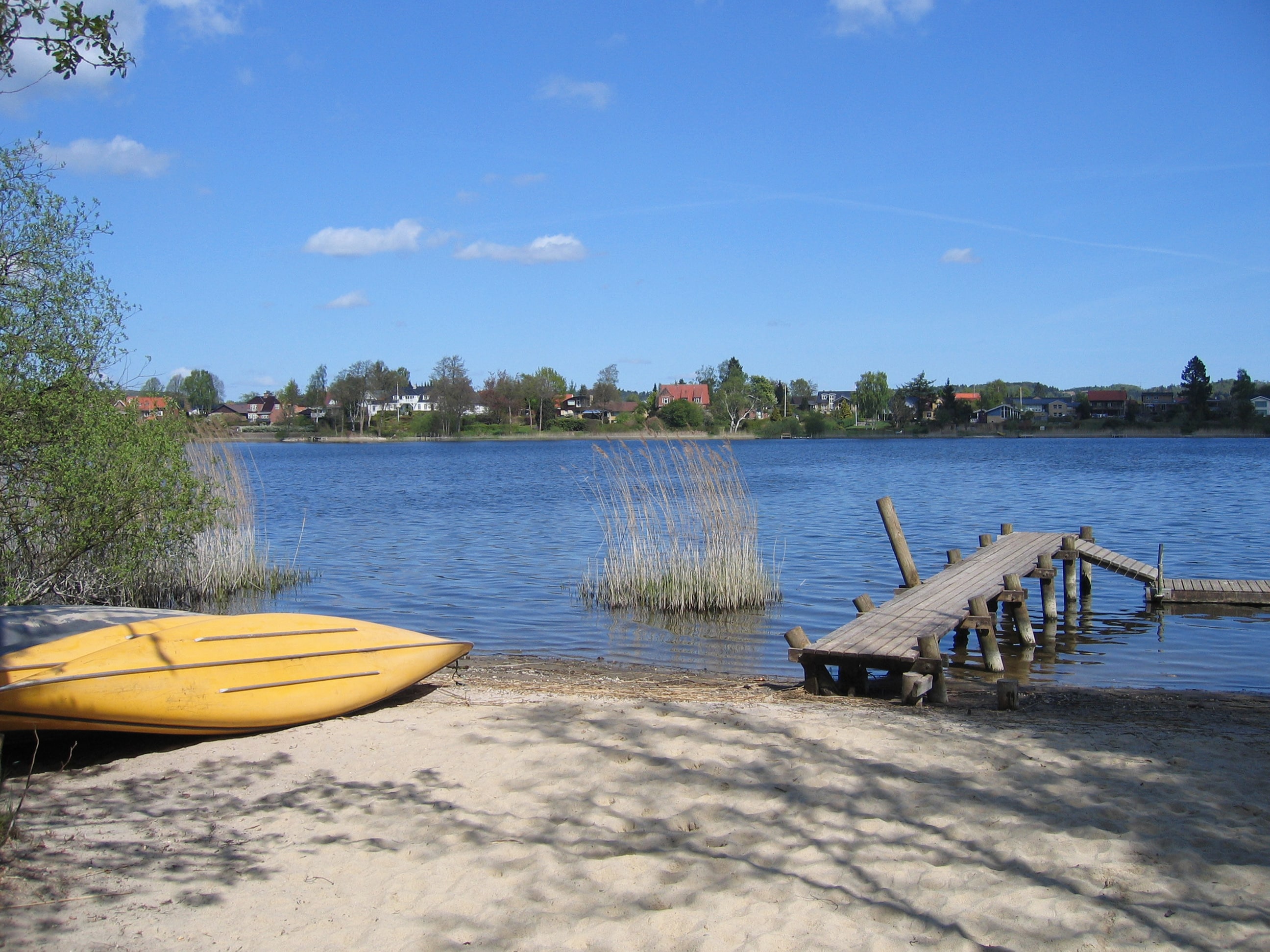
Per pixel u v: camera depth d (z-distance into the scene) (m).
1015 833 5.41
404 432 105.94
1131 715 8.55
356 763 6.79
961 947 4.18
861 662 9.15
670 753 6.93
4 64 6.77
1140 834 5.37
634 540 15.96
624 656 12.12
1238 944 4.17
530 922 4.46
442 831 5.53
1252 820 5.55
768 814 5.75
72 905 4.56
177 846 5.30
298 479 45.97
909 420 114.25
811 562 19.67
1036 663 11.96
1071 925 4.36
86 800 6.05
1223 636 13.55
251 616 8.27
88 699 6.67
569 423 110.38
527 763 6.73
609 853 5.21
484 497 35.94
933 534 24.20
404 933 4.36
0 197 10.05
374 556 21.02
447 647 9.09
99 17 6.95
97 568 11.96
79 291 10.69
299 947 4.22
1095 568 19.86
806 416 113.38
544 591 16.81
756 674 11.15
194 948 4.19
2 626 7.55
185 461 12.29
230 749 7.16
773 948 4.21
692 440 17.42
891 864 5.03
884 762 6.70
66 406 10.38
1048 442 90.50
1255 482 39.66
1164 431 100.81
